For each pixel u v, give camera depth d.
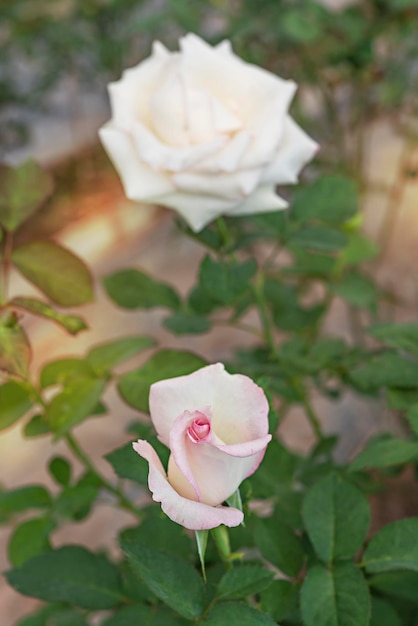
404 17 0.88
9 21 1.37
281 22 0.87
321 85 1.03
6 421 0.50
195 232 0.57
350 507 0.43
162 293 0.66
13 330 0.46
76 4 1.32
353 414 1.17
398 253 1.43
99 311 1.44
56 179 1.62
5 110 1.66
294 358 0.62
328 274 0.73
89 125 1.74
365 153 1.48
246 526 0.47
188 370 0.50
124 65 1.39
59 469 0.56
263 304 0.63
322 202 0.61
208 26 1.10
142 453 0.35
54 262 0.49
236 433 0.36
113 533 1.09
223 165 0.52
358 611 0.40
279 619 0.43
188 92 0.52
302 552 0.45
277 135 0.53
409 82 0.99
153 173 0.54
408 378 0.49
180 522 0.34
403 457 0.44
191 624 0.46
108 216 1.60
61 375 0.51
